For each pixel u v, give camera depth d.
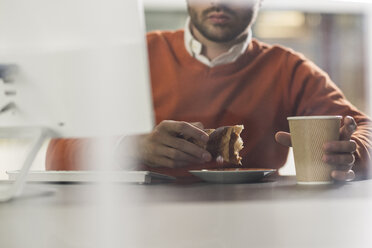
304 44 2.81
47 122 0.74
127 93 0.74
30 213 0.57
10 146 2.32
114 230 0.57
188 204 0.58
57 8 0.71
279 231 0.58
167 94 2.33
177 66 2.33
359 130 1.78
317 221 0.58
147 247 0.57
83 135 0.75
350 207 0.60
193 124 1.33
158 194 0.72
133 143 1.49
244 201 0.59
